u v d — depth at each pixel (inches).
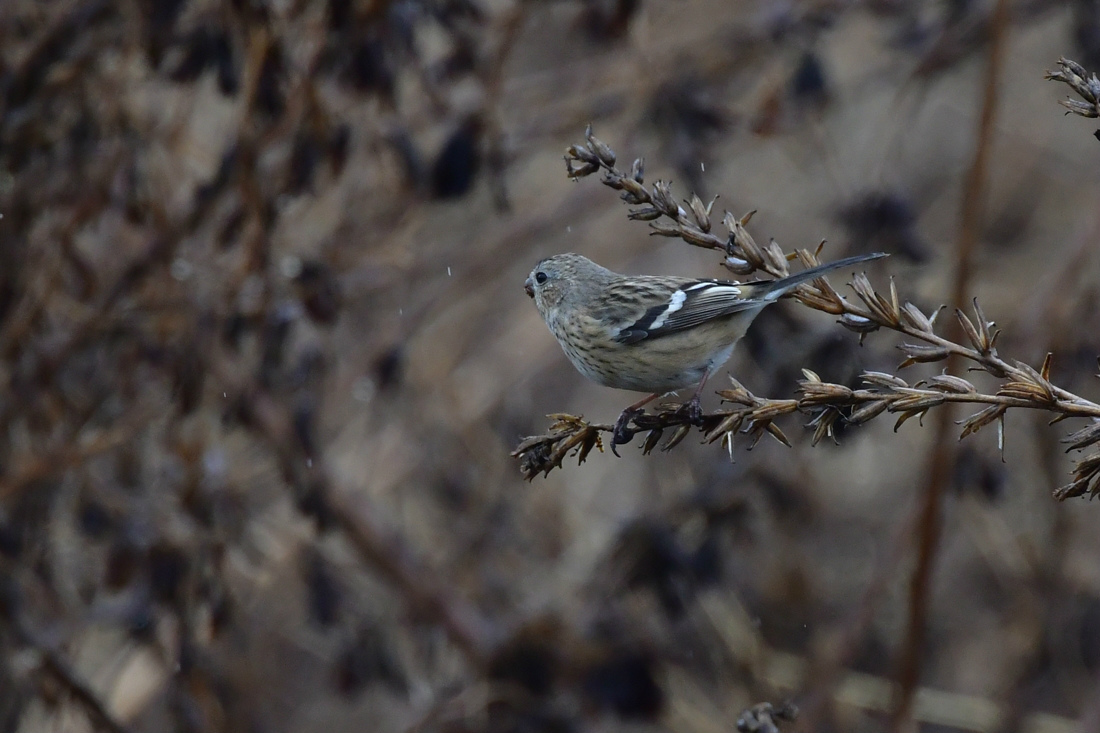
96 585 522.3
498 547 609.3
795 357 461.7
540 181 670.5
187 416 456.1
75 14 437.7
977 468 504.7
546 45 671.8
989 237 757.3
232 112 530.6
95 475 494.6
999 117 735.7
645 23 576.1
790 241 680.4
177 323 464.4
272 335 453.4
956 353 243.6
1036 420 566.6
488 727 528.1
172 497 474.3
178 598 455.8
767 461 522.6
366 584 606.9
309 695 668.1
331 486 520.4
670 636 587.2
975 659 677.9
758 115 526.3
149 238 477.1
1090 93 239.8
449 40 503.8
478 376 655.1
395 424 627.8
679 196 685.3
